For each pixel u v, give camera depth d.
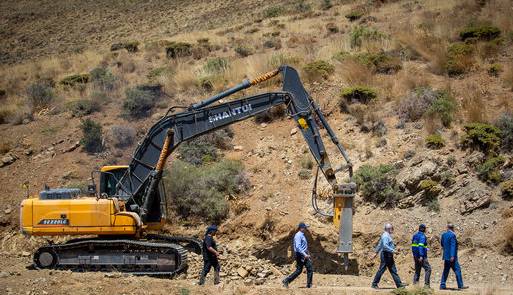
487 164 20.27
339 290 15.16
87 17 69.50
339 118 25.02
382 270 15.75
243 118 18.25
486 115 23.08
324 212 20.72
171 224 21.55
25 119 29.44
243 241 20.70
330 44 31.02
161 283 15.79
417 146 22.08
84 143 26.77
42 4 75.12
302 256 15.79
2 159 26.62
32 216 17.75
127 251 17.52
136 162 18.28
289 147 24.22
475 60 26.58
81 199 17.91
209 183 22.25
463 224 19.34
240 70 29.53
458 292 15.11
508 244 18.17
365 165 21.80
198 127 18.23
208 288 15.30
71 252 17.75
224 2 65.12
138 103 28.61
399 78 26.41
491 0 33.31
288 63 29.03
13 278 16.25
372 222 20.23
